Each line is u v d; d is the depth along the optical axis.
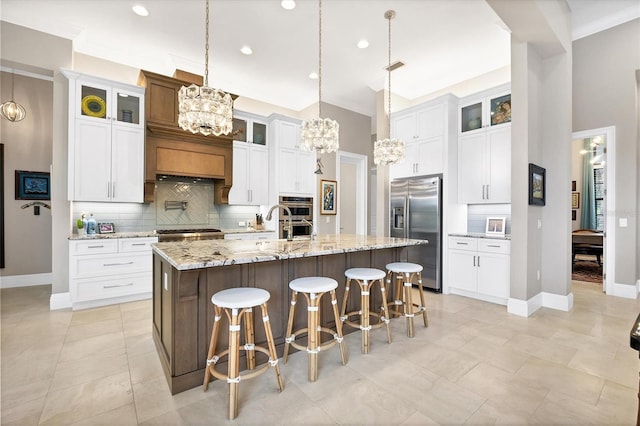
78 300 3.39
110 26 3.56
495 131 3.98
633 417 1.64
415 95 5.37
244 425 1.58
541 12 2.74
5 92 4.19
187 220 4.71
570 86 3.54
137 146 3.95
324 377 2.04
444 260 4.25
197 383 1.94
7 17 3.24
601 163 7.24
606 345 2.53
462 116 4.39
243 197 4.93
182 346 1.90
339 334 2.21
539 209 3.58
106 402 1.77
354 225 6.69
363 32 3.69
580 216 7.52
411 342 2.60
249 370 2.09
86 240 3.45
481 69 4.50
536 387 1.92
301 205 5.40
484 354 2.37
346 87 5.32
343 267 2.77
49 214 4.52
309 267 2.53
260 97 5.55
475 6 3.21
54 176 3.50
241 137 4.94
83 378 2.02
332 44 3.96
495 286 3.70
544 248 3.61
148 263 3.82
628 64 3.77
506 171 3.88
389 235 4.89
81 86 3.59
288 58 4.32
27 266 4.39
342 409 1.71
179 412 1.69
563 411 1.69
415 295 4.14
